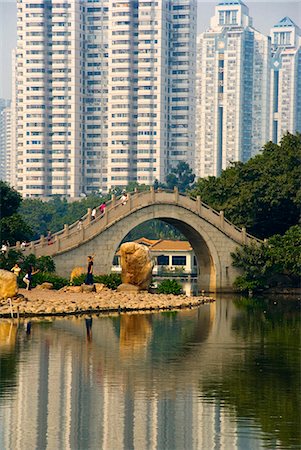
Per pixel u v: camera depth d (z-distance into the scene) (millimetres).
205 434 42250
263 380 52812
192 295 110188
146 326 75750
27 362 57219
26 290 94938
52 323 75250
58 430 42688
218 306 96812
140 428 42969
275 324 79562
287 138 125375
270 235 122000
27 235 109375
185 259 184125
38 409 46031
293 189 118188
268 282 114500
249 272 113125
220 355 61188
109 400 47844
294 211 119375
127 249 101062
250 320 82688
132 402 47594
